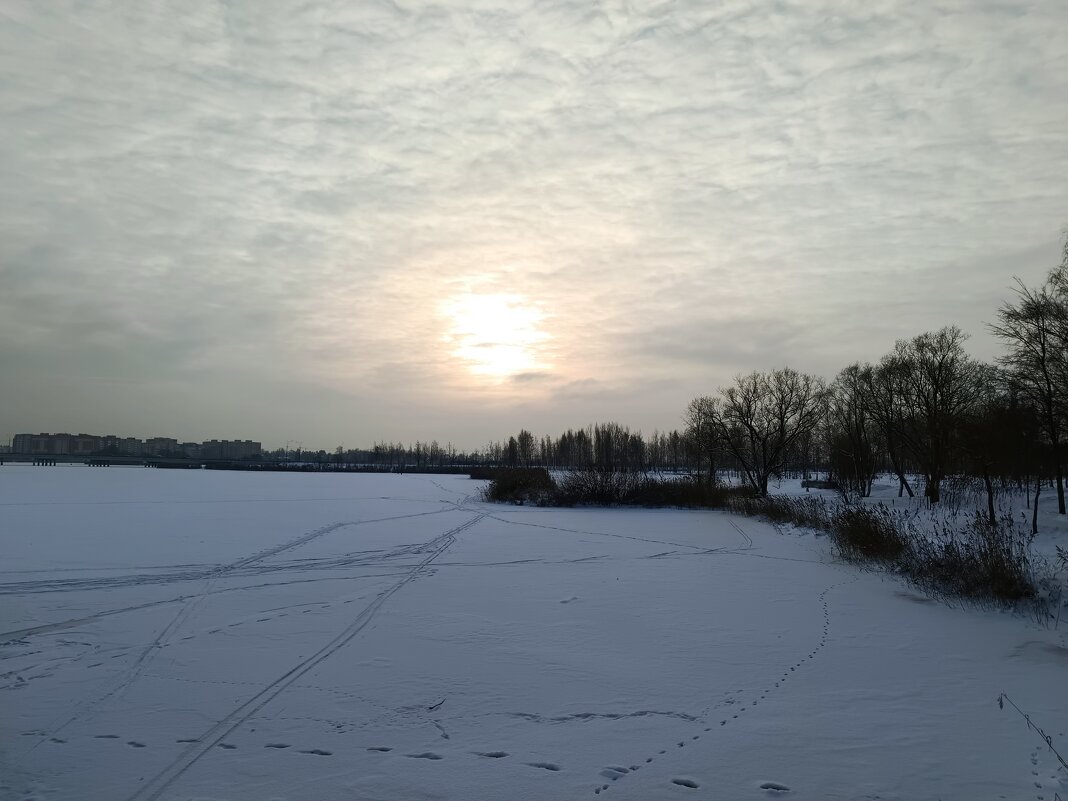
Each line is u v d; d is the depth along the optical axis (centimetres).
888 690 731
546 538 2308
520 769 537
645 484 4222
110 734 605
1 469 11262
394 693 715
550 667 809
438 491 5334
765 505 3362
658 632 984
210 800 485
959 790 502
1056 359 2403
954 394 3669
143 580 1390
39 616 1065
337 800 486
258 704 681
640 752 570
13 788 502
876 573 1556
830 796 494
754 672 794
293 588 1316
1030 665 827
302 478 8250
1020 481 2905
